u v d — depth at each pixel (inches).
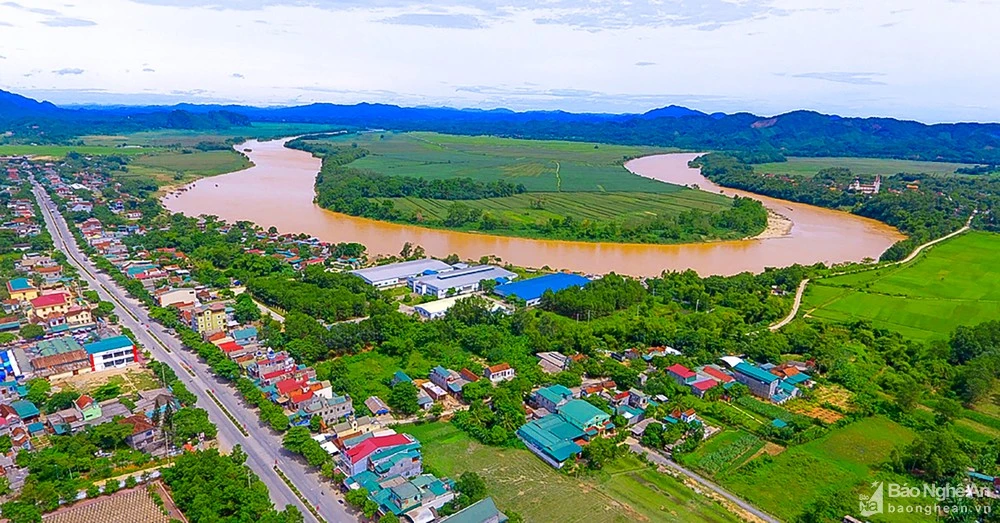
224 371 5693.9
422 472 4370.1
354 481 4156.0
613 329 6993.1
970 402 5580.7
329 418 4975.4
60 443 4414.4
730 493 4266.7
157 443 4611.2
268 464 4448.8
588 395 5521.7
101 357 5880.9
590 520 3944.4
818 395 5718.5
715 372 5930.1
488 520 3774.6
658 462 4626.0
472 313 7258.9
